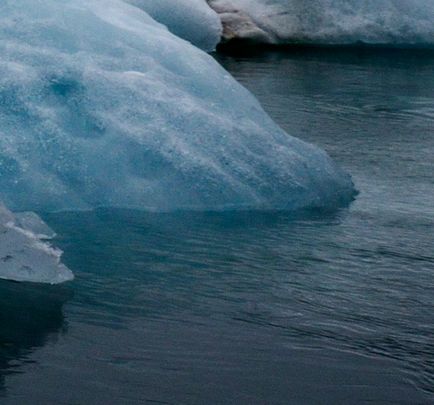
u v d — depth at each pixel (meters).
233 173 9.60
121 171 9.32
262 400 5.48
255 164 9.75
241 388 5.61
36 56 9.91
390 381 5.79
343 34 26.70
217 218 9.04
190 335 6.30
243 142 9.90
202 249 8.11
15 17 10.30
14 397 5.36
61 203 8.98
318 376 5.80
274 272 7.62
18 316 6.50
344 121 14.62
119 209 9.10
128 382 5.61
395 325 6.64
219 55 23.22
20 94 9.55
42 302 6.77
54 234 8.23
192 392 5.52
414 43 27.22
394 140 13.24
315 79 19.53
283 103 16.14
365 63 22.83
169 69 10.53
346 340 6.35
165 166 9.43
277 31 26.28
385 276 7.64
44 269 7.20
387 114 15.48
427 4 27.38
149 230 8.56
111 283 7.20
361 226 9.03
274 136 10.31
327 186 10.02
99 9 11.12
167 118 9.77
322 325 6.58
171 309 6.74
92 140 9.45
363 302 7.06
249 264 7.78
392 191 10.41
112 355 5.95
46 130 9.34
